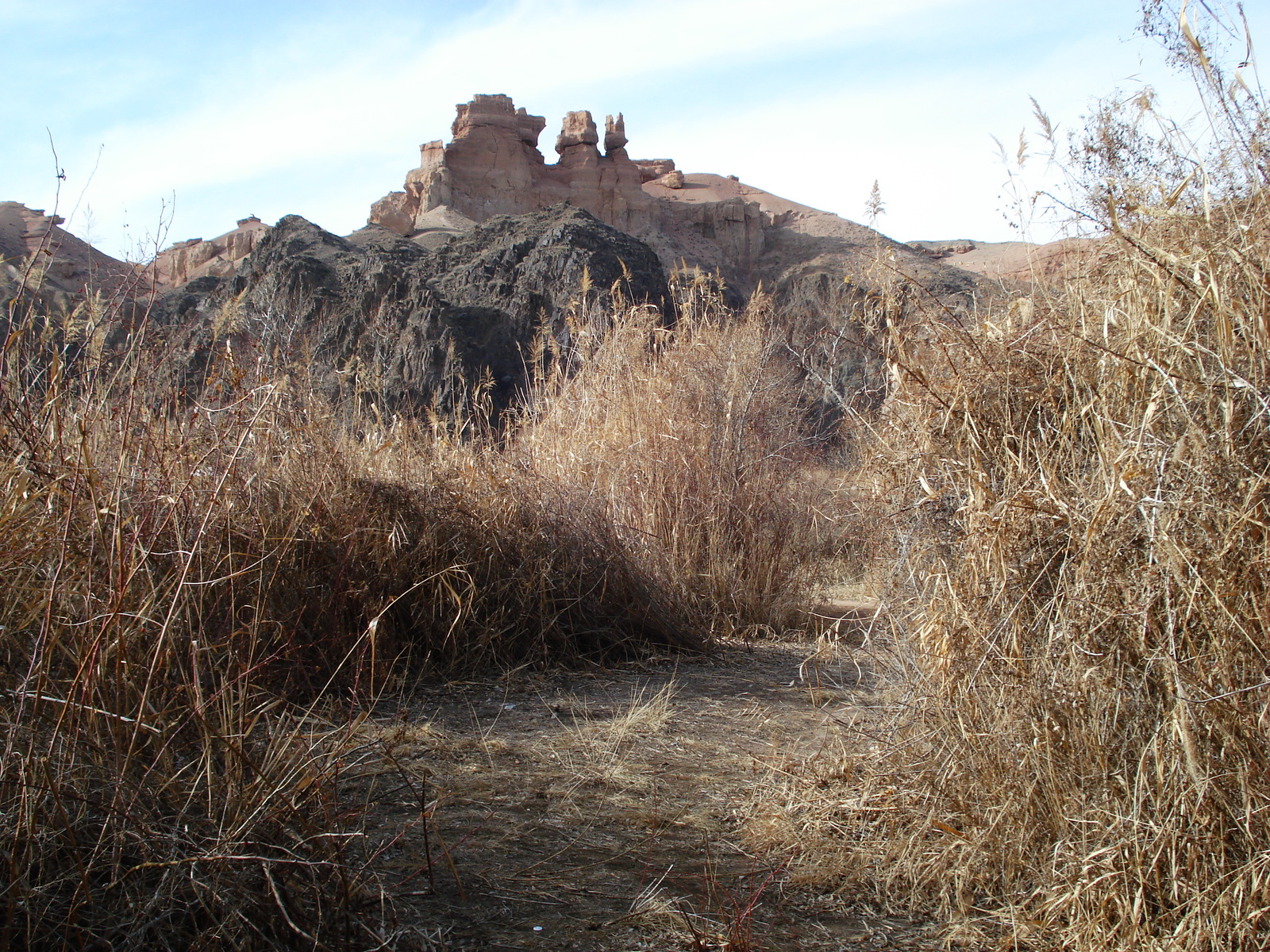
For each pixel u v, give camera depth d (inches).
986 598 95.0
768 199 4532.5
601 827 115.9
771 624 261.3
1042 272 107.4
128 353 130.4
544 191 3887.8
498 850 107.5
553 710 173.6
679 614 245.9
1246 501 77.0
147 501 116.6
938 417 105.7
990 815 93.0
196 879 76.4
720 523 278.1
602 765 139.6
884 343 114.6
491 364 1096.2
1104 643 84.7
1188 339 86.4
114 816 78.6
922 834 99.7
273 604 166.2
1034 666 89.9
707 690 192.4
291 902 80.4
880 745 116.9
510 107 3983.8
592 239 1360.7
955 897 94.3
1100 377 93.0
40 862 74.3
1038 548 92.8
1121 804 82.0
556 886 98.9
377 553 192.2
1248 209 85.4
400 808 117.8
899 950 87.7
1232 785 75.4
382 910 83.0
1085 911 81.6
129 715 90.2
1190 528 80.4
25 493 100.0
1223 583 77.3
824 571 300.5
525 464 253.8
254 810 85.4
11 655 96.7
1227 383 79.5
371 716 159.6
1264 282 81.0
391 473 225.3
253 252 1437.0
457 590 203.0
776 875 103.6
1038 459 94.3
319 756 98.3
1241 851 75.1
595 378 314.0
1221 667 76.0
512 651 207.6
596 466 283.1
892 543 115.1
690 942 87.4
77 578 101.6
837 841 108.5
